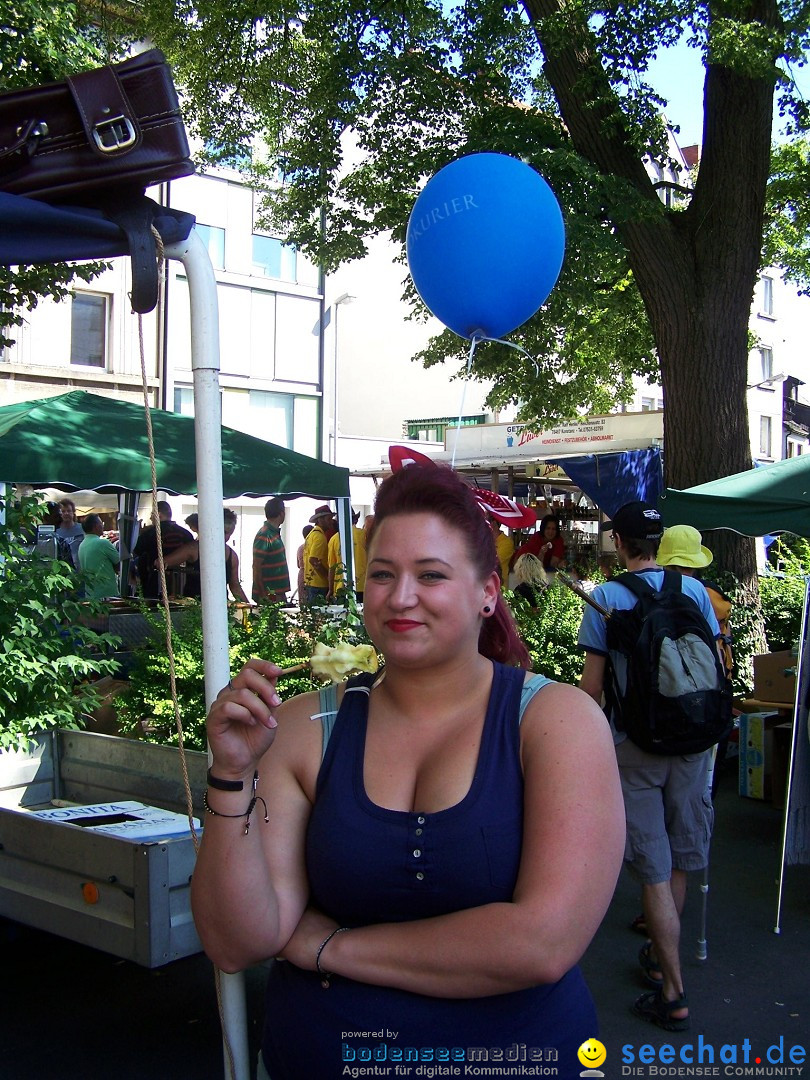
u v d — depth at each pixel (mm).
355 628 6539
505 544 11703
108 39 10352
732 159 9539
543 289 4527
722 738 3752
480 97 10719
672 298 9688
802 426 33438
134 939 3160
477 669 1676
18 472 6934
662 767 3680
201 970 4277
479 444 18094
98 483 7289
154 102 1899
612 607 3771
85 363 19984
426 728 1633
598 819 1510
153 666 5703
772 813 6793
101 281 19953
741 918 4883
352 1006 1522
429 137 10922
